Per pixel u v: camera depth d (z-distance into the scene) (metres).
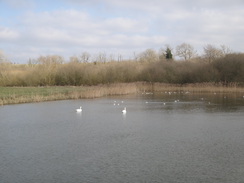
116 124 32.88
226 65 79.44
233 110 43.03
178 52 132.25
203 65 83.75
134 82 84.19
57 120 35.62
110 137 26.56
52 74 85.94
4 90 70.19
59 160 20.14
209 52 95.94
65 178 16.97
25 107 46.81
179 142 24.58
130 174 17.45
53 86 82.94
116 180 16.59
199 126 31.20
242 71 77.31
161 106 48.53
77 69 85.69
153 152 21.77
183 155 20.97
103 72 85.31
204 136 26.62
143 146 23.44
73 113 41.19
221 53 100.19
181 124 32.47
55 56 97.50
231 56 81.38
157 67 86.69
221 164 19.02
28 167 18.83
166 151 21.98
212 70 80.69
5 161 20.02
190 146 23.31
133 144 24.08
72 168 18.56
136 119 36.03
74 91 64.69
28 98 54.06
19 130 30.00
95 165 19.08
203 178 16.75
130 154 21.34
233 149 22.38
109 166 18.84
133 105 50.09
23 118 36.97
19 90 70.25
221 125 31.59
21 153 21.86
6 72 86.00
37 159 20.41
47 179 16.86
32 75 85.19
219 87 74.50
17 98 53.62
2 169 18.52
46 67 87.56
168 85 82.06
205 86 76.81
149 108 46.16
